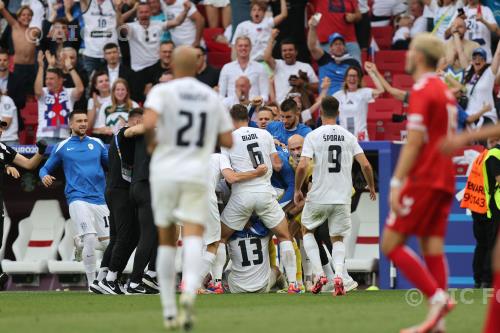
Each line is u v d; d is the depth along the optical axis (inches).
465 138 834.2
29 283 2112.5
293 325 1050.1
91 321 1121.4
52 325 1078.4
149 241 1648.6
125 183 1699.1
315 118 2202.3
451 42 2329.0
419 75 951.6
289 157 1785.2
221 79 2321.6
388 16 2721.5
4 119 2308.1
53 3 2576.3
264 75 2313.0
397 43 2615.7
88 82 2456.9
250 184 1712.6
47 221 2171.5
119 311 1293.1
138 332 983.0
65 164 1823.3
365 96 2178.9
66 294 1764.3
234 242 1758.1
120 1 2468.0
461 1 2477.9
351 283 1760.6
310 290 1841.8
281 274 1834.4
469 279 1897.1
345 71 2228.1
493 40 2432.3
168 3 2516.0
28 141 2454.5
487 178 1758.1
